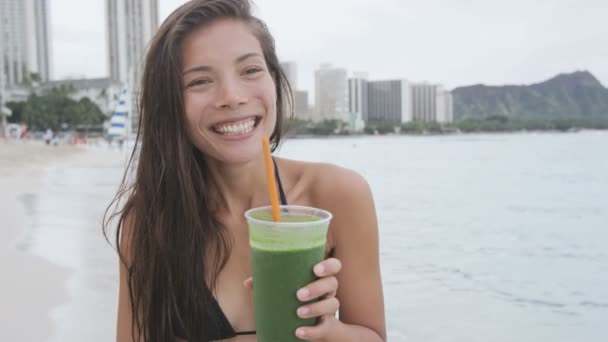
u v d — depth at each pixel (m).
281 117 1.90
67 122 90.19
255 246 1.17
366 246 1.60
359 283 1.59
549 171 27.89
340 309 1.64
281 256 1.13
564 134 130.00
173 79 1.48
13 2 115.75
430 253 8.82
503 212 13.96
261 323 1.20
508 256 8.67
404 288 6.61
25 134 70.38
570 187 20.20
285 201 1.65
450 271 7.55
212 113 1.44
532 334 5.10
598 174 25.81
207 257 1.66
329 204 1.62
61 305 4.87
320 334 1.18
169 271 1.63
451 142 85.25
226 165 1.66
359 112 147.62
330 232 1.62
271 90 1.50
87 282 5.63
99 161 33.69
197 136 1.49
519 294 6.43
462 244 9.67
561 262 8.28
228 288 1.65
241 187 1.69
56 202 13.31
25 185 18.27
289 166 1.77
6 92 101.94
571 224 12.09
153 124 1.57
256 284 1.20
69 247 7.49
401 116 148.50
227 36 1.44
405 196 17.47
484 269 7.70
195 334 1.62
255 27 1.53
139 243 1.69
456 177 24.64
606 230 11.20
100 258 6.77
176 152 1.56
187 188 1.59
